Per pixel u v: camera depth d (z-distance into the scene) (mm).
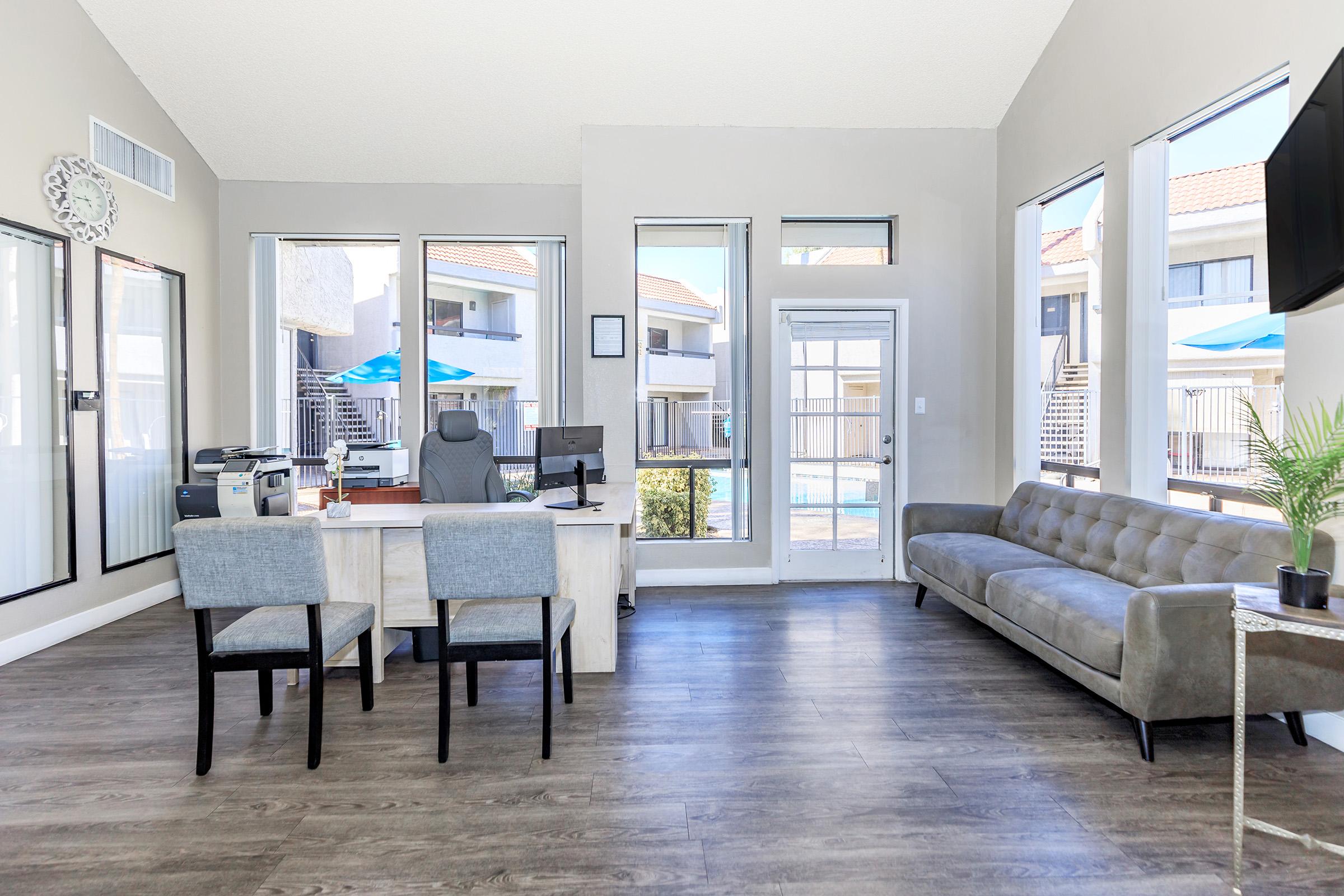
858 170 4844
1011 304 4719
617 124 4734
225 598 2266
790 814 2053
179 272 4645
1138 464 3596
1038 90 4359
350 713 2787
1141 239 3557
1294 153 2430
